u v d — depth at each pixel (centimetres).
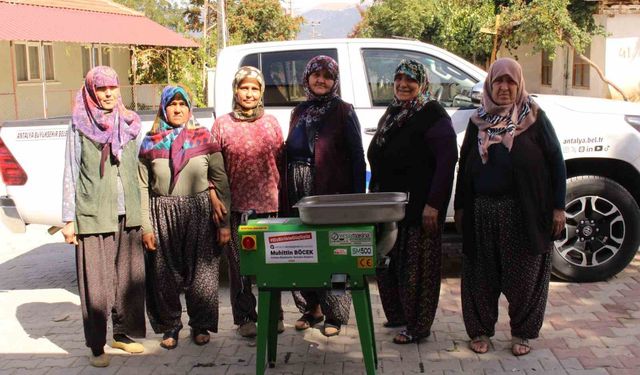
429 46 555
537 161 382
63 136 519
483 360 401
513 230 390
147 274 435
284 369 400
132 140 409
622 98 1700
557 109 535
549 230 390
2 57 1700
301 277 351
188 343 445
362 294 349
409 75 397
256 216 410
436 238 412
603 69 1719
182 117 415
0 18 1582
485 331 414
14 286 596
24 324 493
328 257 346
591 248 524
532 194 383
